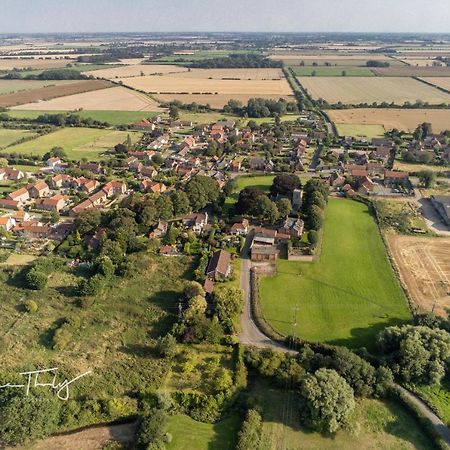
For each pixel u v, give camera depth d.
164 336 116.38
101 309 127.69
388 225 176.00
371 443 89.88
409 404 96.00
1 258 149.00
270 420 93.94
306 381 94.94
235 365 106.25
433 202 195.75
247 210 174.25
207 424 93.88
